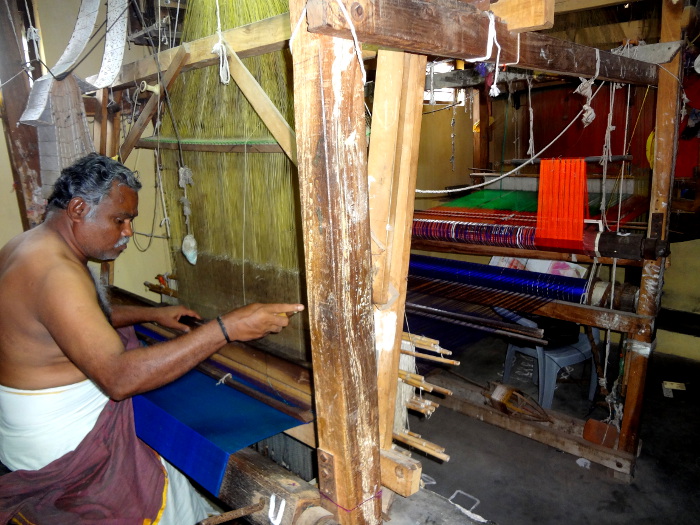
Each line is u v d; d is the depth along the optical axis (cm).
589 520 238
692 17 214
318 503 108
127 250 322
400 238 117
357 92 81
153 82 224
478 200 414
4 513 137
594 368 338
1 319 130
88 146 227
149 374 109
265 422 144
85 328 114
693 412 328
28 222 268
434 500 133
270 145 176
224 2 187
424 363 324
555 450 292
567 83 408
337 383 90
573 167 233
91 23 212
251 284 211
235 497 123
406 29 80
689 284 393
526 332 242
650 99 388
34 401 136
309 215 85
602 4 227
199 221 227
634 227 296
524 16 103
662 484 261
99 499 144
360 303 90
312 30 70
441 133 511
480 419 325
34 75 256
